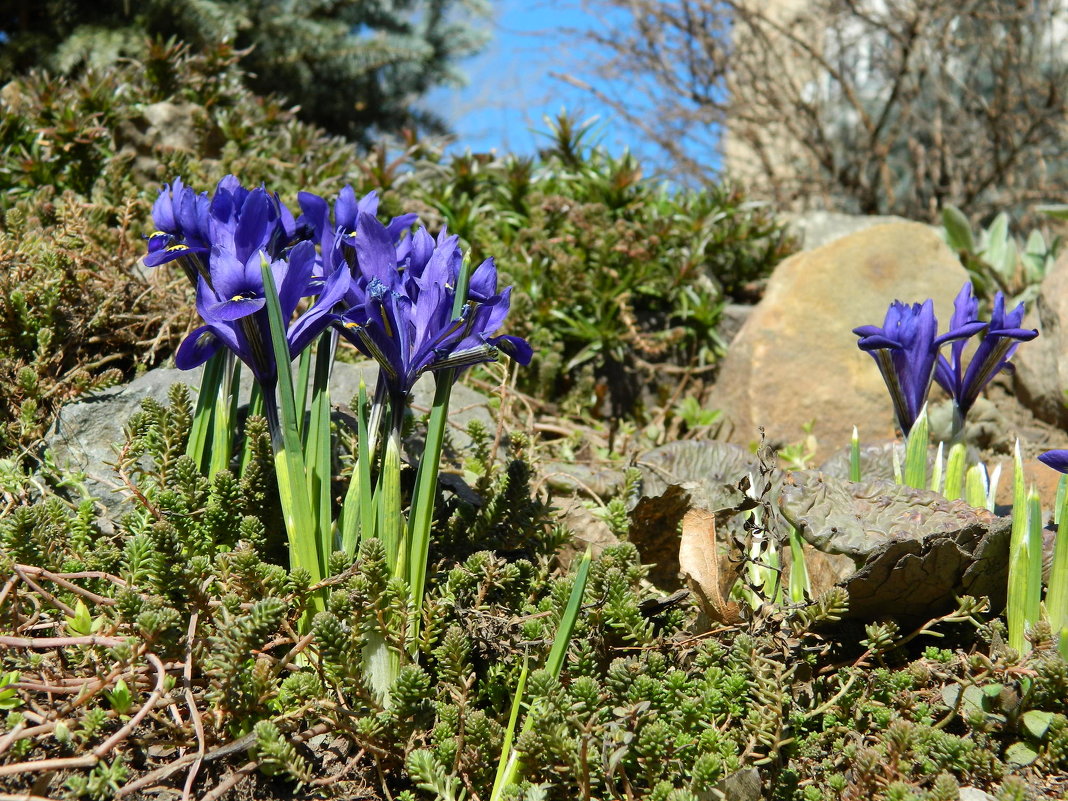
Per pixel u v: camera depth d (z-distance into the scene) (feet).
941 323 15.17
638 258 15.55
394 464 6.06
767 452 7.20
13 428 8.54
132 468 7.75
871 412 14.51
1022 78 26.66
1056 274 14.92
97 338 9.99
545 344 14.60
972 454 9.37
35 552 6.31
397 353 5.91
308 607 6.12
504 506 7.45
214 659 5.51
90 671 5.84
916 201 29.17
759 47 30.81
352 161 16.43
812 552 7.43
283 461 6.19
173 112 14.65
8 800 4.81
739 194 17.87
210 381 7.25
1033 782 5.89
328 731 5.80
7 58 27.50
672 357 16.38
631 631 6.29
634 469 8.99
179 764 5.25
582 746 5.21
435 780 5.46
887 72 28.45
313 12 33.01
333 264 6.39
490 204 16.76
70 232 10.70
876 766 5.56
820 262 15.31
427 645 6.23
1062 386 14.02
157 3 27.22
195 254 6.57
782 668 5.91
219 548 6.88
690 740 5.61
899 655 6.93
